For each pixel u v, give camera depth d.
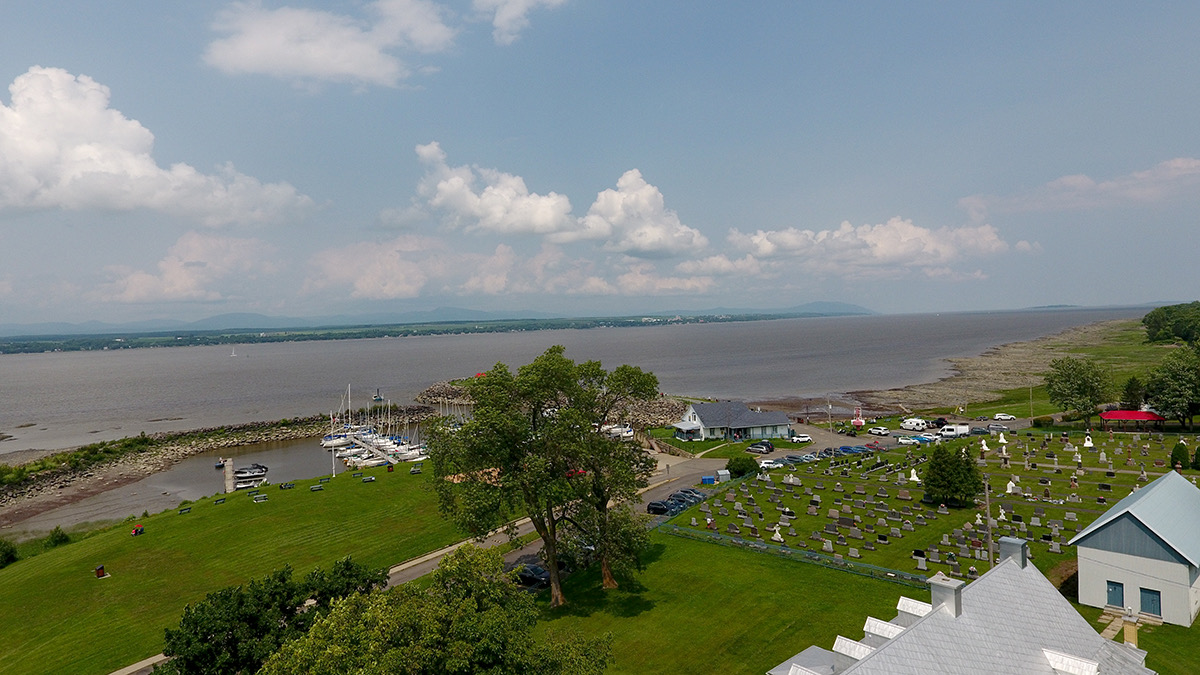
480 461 52.62
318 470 135.88
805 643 44.81
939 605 27.78
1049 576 53.75
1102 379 114.75
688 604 52.41
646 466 60.81
